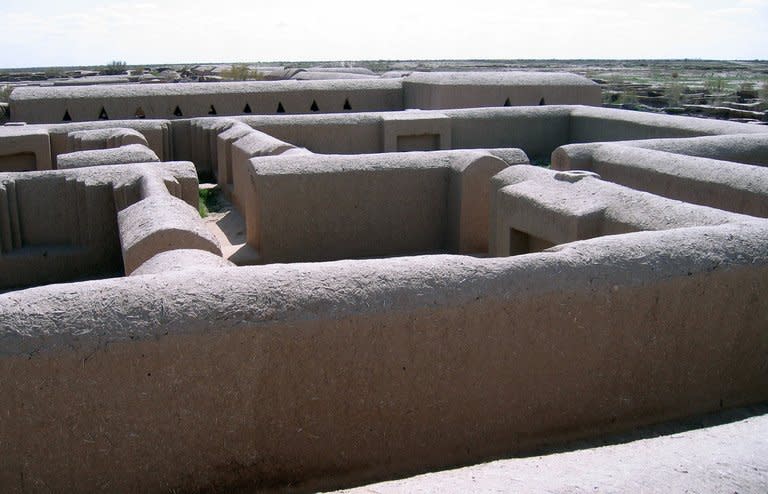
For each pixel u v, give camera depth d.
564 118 17.02
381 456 3.72
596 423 4.11
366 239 9.41
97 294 3.36
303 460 3.59
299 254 9.21
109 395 3.25
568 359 3.97
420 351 3.67
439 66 106.12
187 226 6.15
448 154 9.67
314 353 3.49
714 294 4.22
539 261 3.94
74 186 8.67
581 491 2.39
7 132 13.01
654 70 93.12
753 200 7.77
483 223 9.34
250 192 9.51
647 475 2.51
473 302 3.71
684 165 8.84
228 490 3.50
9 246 8.52
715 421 4.27
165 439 3.36
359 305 3.54
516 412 3.92
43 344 3.15
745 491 2.40
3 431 3.17
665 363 4.20
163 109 17.50
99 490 3.34
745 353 4.41
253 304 3.42
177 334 3.28
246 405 3.44
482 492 2.43
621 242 4.20
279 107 18.50
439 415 3.78
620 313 4.02
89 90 17.20
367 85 19.58
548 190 7.09
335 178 9.12
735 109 25.20
